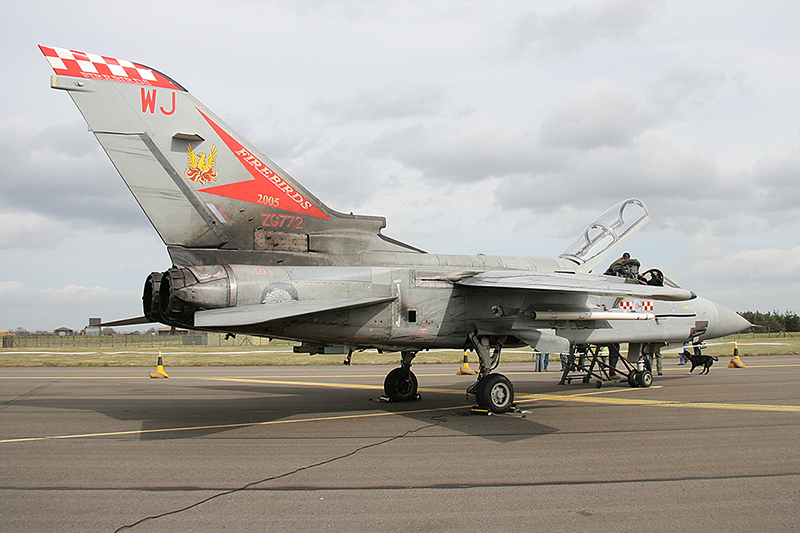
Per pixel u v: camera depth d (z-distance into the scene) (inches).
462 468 218.1
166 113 308.0
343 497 181.9
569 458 234.4
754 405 391.5
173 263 307.3
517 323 379.6
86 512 167.8
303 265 339.3
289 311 276.4
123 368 831.1
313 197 346.3
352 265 353.1
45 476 207.5
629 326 465.4
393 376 414.6
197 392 484.4
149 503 176.2
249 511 168.4
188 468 218.4
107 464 224.8
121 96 298.4
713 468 218.4
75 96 288.8
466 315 366.0
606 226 487.2
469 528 154.8
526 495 184.2
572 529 154.3
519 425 313.4
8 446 259.6
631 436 281.4
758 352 1048.2
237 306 290.4
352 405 397.4
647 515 165.6
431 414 354.3
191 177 311.7
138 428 305.1
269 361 941.2
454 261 388.8
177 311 286.8
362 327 336.5
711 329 531.8
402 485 195.3
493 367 366.0
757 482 199.6
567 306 401.7
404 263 367.9
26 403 410.9
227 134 322.7
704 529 154.9
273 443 264.8
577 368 558.9
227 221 319.3
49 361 937.5
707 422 322.0
